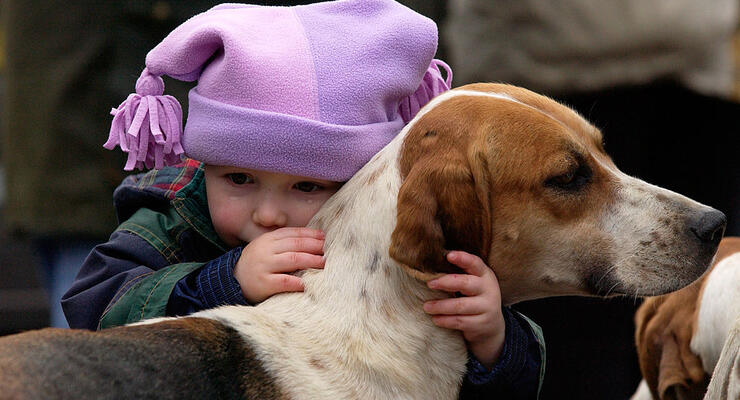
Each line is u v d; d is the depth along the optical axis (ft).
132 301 18.54
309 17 19.01
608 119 30.01
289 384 16.67
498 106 17.72
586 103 30.04
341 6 19.26
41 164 29.86
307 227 18.61
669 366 21.71
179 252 20.10
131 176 22.08
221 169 18.66
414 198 17.01
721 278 20.75
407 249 16.92
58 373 14.30
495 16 29.73
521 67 29.76
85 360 14.74
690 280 17.87
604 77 29.40
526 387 18.63
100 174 30.01
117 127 18.74
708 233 17.80
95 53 29.43
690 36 29.07
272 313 17.65
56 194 29.96
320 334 17.40
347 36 18.61
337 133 17.74
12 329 44.16
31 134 29.89
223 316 17.15
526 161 17.38
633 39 28.73
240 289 18.10
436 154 17.35
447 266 17.20
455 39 31.27
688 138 30.76
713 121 31.27
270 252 17.97
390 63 18.52
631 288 17.89
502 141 17.39
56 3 29.22
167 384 15.24
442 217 17.04
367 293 17.63
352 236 17.95
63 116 29.71
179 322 16.57
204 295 18.24
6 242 51.75
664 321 22.18
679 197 18.22
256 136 17.69
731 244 21.99
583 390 31.40
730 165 32.14
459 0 31.07
